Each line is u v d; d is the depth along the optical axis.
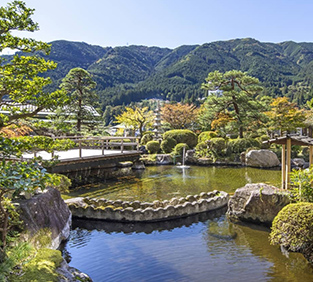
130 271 5.79
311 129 26.88
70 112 21.58
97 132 23.58
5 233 4.86
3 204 5.52
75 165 13.71
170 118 35.25
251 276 5.52
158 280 5.42
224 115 24.69
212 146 21.91
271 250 6.65
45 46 5.98
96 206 9.58
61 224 7.21
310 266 5.88
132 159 17.88
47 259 4.92
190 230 8.07
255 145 21.92
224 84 24.62
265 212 8.26
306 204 6.63
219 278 5.46
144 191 12.48
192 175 16.56
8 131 9.63
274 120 25.36
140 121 30.50
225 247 6.87
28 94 5.92
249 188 8.85
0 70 5.85
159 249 6.82
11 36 5.63
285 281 5.32
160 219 8.81
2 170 4.24
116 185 13.75
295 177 8.28
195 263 6.09
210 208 9.73
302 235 6.23
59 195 7.93
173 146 24.11
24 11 5.59
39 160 5.47
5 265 4.32
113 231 8.02
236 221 8.72
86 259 6.34
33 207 6.36
